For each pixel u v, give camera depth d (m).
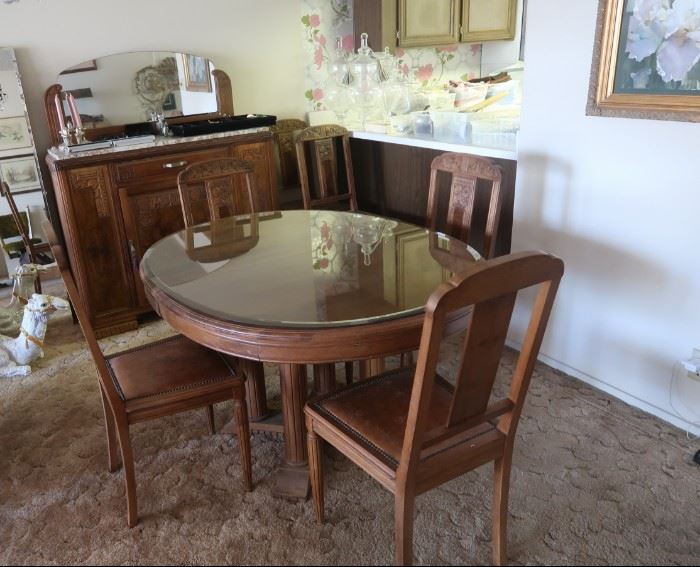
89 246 2.96
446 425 1.42
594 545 1.73
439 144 2.99
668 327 2.18
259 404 2.25
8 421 2.43
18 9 2.96
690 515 1.83
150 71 3.33
